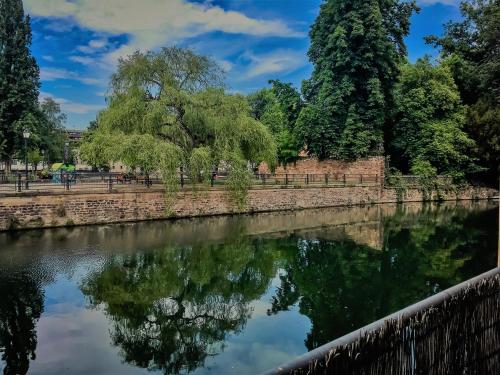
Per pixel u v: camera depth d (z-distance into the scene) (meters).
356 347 2.78
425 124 35.97
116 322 8.67
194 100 22.47
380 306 9.83
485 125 35.28
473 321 3.98
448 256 14.84
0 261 12.61
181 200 22.58
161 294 10.52
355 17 32.72
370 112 33.94
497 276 4.36
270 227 20.66
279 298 10.45
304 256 14.78
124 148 19.45
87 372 6.62
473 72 36.94
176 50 23.19
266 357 7.37
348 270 13.04
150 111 21.16
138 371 6.70
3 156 37.41
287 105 40.06
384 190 34.09
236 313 9.45
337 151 35.09
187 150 22.48
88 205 19.36
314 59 37.56
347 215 25.91
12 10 38.31
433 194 36.47
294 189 28.36
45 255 13.46
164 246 15.50
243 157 24.20
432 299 3.57
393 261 14.13
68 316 8.84
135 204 20.86
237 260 14.03
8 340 7.66
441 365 3.59
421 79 36.59
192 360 7.12
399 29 36.69
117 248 14.81
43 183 25.34
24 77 38.53
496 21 34.84
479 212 28.28
